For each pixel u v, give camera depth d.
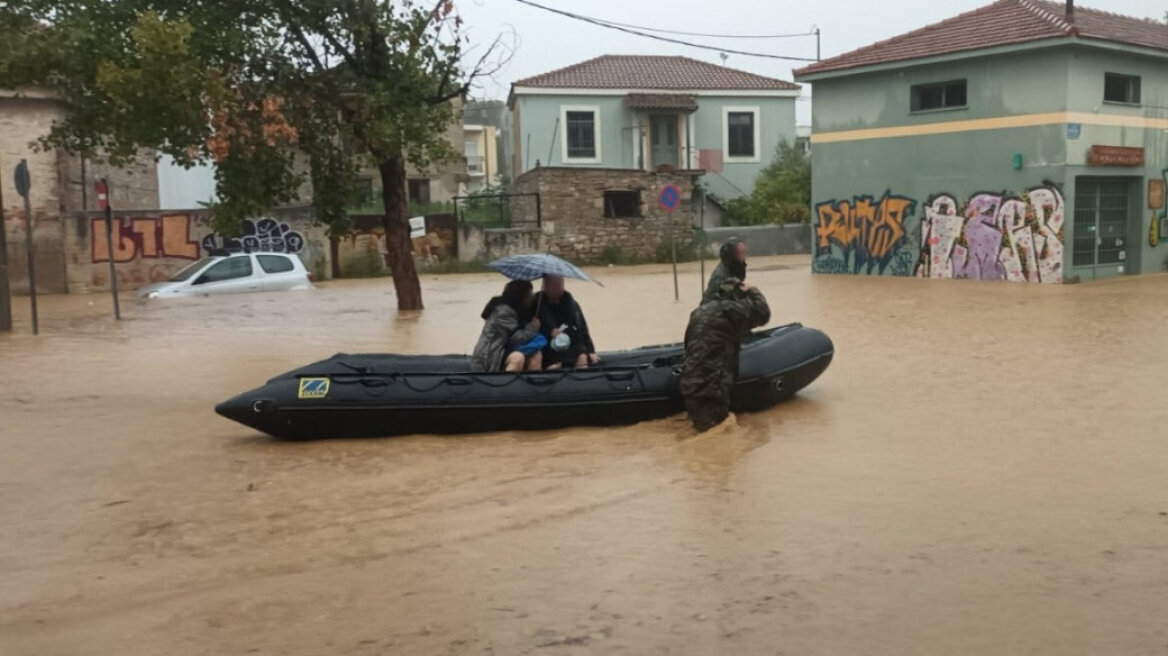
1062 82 22.47
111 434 8.50
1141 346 12.14
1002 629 4.13
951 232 24.73
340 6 15.52
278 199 15.64
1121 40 22.73
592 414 8.23
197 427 8.77
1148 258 25.06
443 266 33.69
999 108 23.58
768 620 4.30
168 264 28.08
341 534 5.73
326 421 7.99
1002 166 23.62
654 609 4.47
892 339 13.38
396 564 5.20
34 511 6.33
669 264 35.84
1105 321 14.88
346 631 4.36
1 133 26.00
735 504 6.06
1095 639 4.02
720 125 44.25
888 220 26.09
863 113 26.39
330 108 16.17
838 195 27.25
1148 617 4.21
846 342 13.19
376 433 8.15
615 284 25.48
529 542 5.48
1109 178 24.02
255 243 29.89
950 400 9.13
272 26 15.51
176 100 13.22
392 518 6.01
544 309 8.83
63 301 23.27
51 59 13.26
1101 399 8.97
